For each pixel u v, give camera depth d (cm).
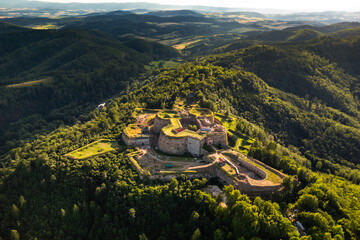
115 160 16988
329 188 14288
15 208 15900
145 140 18975
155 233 13388
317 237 10925
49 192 16775
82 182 16212
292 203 13850
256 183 14188
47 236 14912
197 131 18312
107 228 14000
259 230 11512
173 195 13988
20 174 18125
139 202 13912
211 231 12275
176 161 16638
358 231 11569
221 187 15050
